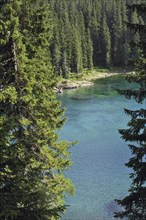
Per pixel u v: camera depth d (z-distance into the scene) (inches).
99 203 1232.2
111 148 1761.8
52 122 776.9
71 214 1168.8
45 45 744.3
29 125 729.0
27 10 714.2
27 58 718.5
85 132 2047.2
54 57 3996.1
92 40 5137.8
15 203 484.4
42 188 692.7
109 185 1358.3
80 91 3538.4
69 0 5511.8
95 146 1800.0
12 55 693.9
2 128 514.6
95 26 5152.6
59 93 3432.6
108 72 4763.8
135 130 521.7
